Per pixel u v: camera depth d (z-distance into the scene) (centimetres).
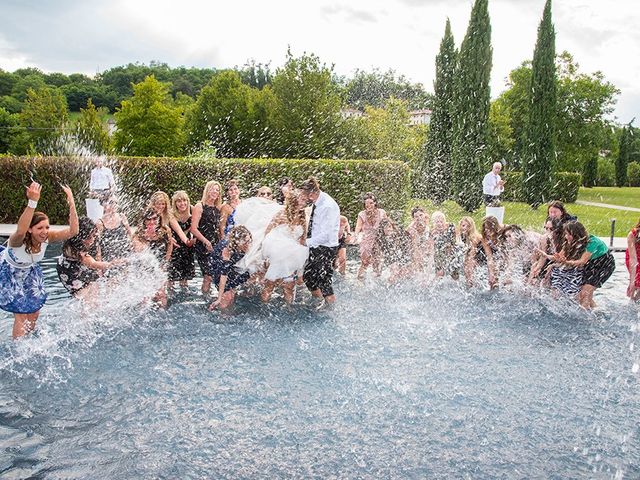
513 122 4138
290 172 1419
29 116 4359
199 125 4041
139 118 4191
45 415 376
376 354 496
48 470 310
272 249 616
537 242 705
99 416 376
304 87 2631
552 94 1972
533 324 589
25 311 502
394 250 783
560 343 532
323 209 626
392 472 314
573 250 638
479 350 511
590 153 4181
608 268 644
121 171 1401
